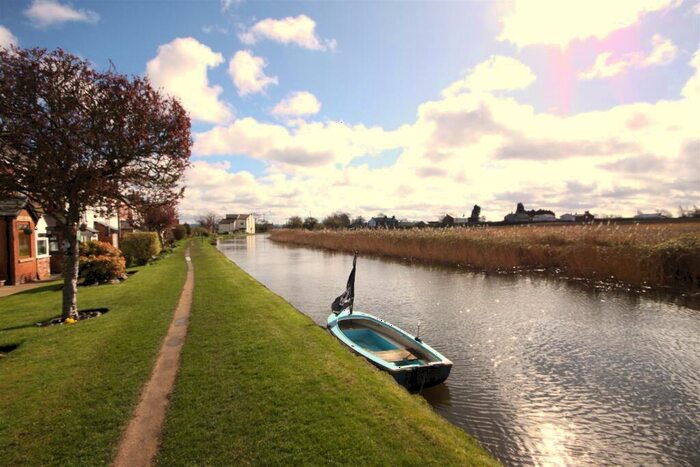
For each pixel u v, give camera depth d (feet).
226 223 460.55
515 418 24.62
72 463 14.89
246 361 25.14
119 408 19.06
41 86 30.30
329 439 16.19
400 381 26.02
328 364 24.72
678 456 20.93
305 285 72.54
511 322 45.73
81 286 58.59
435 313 50.08
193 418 17.97
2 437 16.53
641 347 37.22
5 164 30.81
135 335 30.99
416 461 14.87
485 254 90.68
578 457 20.75
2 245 63.31
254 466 14.55
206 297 49.11
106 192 34.14
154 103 35.19
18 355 26.43
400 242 119.44
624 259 66.13
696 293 57.98
